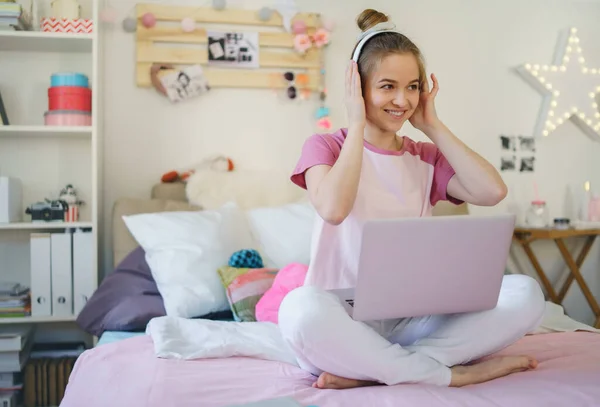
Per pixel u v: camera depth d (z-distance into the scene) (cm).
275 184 291
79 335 294
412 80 158
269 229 261
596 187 348
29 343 280
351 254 160
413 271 138
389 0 320
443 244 138
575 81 337
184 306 226
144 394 136
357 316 141
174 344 173
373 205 161
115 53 294
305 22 307
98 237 278
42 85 291
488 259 143
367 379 145
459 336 151
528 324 155
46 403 262
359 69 162
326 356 141
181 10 296
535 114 339
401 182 165
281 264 255
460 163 163
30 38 267
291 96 305
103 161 294
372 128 167
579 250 347
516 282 161
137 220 247
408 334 162
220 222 253
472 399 130
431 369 145
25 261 292
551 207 343
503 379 148
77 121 272
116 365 161
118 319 228
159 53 294
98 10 274
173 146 300
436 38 326
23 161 291
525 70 329
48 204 273
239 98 305
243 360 166
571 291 346
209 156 299
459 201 178
